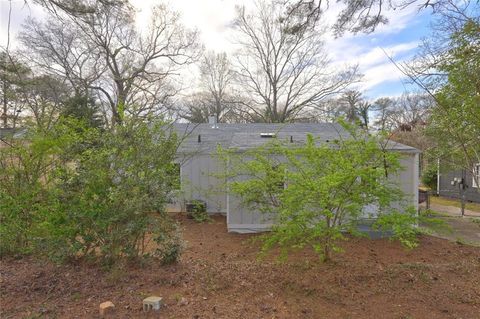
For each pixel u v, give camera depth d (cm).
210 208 1190
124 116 454
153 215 463
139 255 485
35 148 475
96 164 425
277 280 439
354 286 426
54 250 436
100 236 432
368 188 417
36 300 366
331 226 443
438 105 519
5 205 489
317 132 1347
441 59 518
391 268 514
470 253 701
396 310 363
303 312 354
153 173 438
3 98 768
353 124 526
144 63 2344
